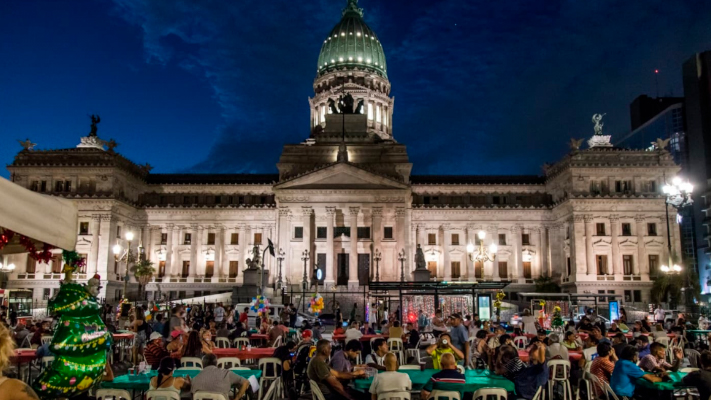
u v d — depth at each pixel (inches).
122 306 2292.1
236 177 4940.9
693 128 7111.2
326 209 4288.9
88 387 543.5
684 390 885.8
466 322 1656.0
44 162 4340.6
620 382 856.3
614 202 4200.3
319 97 5807.1
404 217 4261.8
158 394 708.0
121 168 4399.6
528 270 4549.7
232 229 4598.9
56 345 525.0
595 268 4133.9
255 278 3567.9
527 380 843.4
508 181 4847.4
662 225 4185.5
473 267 4471.0
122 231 4431.6
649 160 4308.6
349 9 6215.6
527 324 1828.2
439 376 811.4
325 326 2709.2
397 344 1305.4
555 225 4544.8
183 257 4579.2
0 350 408.2
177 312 1466.5
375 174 4244.6
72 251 565.9
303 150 4574.3
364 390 861.8
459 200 4736.7
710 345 1067.3
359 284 4311.0
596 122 4736.7
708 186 5482.3
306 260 3828.7
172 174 4948.3
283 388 1091.3
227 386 770.2
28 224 487.2
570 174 4274.1
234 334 1652.3
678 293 3715.6
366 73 5812.0
